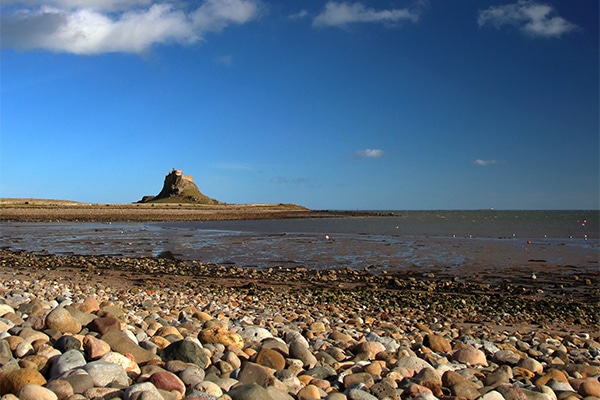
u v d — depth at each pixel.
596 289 19.80
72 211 101.00
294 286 19.72
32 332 5.80
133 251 33.16
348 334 9.43
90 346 5.25
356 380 5.39
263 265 26.81
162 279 20.66
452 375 5.49
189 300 14.22
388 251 33.81
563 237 48.03
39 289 13.18
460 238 46.19
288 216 115.81
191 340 5.85
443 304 16.22
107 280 19.53
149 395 4.00
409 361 6.30
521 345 9.52
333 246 37.44
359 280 21.56
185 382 4.81
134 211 109.50
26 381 4.22
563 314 15.09
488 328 12.56
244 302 15.18
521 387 5.73
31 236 45.44
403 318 13.41
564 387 5.77
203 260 28.80
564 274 23.67
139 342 6.21
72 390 4.19
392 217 126.12
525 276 23.02
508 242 41.56
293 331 8.07
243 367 5.18
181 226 67.69
